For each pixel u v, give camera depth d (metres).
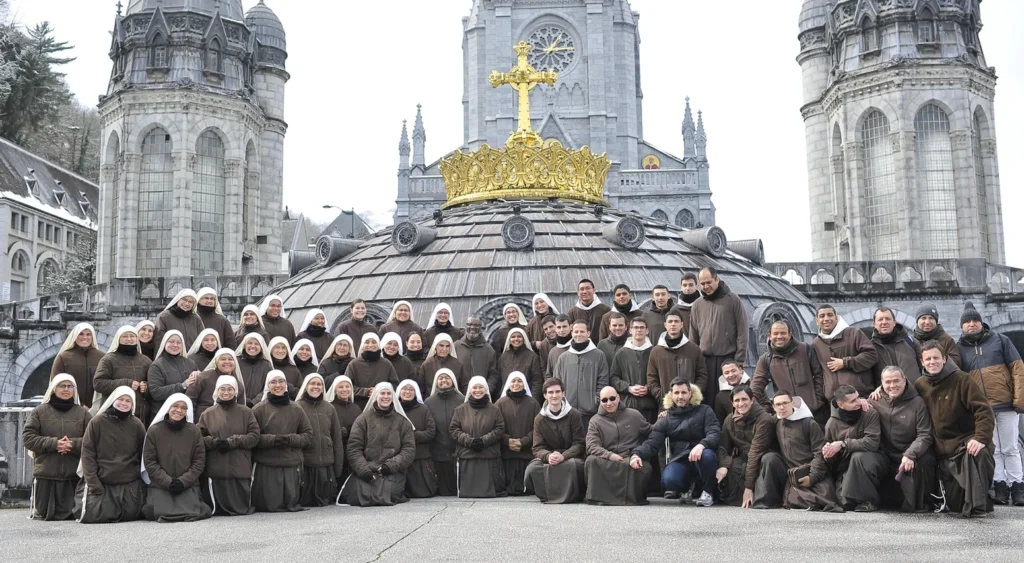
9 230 87.25
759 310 24.48
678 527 12.72
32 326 53.72
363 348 17.84
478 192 28.89
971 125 63.91
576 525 12.98
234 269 67.06
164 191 66.00
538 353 19.12
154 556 10.90
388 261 25.78
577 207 28.16
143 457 14.66
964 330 15.72
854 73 66.00
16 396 53.19
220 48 68.81
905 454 14.16
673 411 15.87
